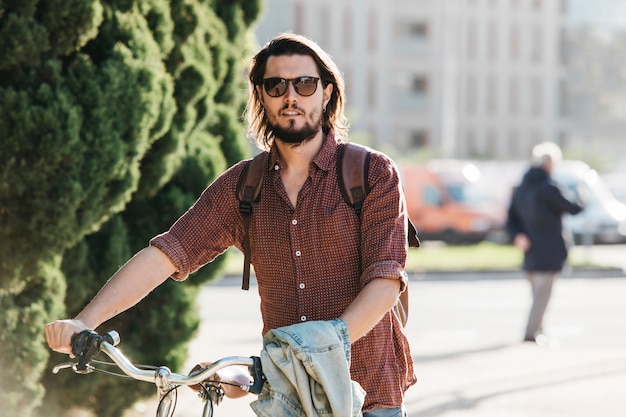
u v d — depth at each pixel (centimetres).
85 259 1012
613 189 4972
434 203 4303
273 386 464
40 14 830
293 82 522
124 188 905
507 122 9944
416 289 3028
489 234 4312
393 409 540
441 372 1593
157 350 1104
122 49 888
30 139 818
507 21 9900
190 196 1104
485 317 2350
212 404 478
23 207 837
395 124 9394
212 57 1148
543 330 1947
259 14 1284
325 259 531
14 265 859
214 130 1222
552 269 1905
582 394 1411
